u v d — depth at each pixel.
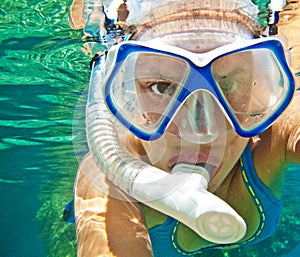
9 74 0.60
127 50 0.24
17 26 0.49
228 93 0.26
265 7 0.35
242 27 0.27
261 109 0.27
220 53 0.25
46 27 0.48
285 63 0.26
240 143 0.30
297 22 0.44
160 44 0.25
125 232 0.28
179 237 0.38
